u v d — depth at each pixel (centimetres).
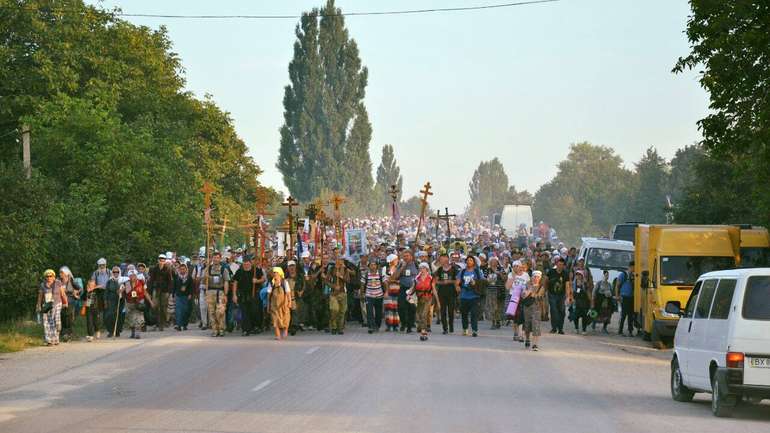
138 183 5722
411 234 10988
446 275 3744
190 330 3972
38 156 5722
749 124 2995
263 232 4388
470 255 3675
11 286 3941
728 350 1861
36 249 4191
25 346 3188
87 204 5222
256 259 3631
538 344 3419
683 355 2094
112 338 3538
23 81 6178
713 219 6047
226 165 9625
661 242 3594
